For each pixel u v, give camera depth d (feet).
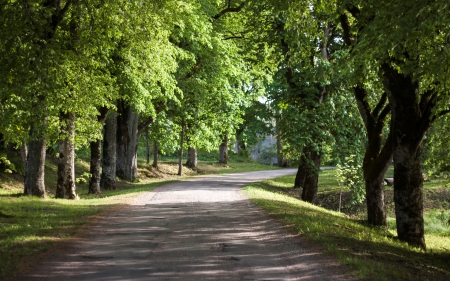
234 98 123.03
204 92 105.40
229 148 220.84
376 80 47.21
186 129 137.39
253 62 98.94
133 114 110.93
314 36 55.36
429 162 56.24
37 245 30.30
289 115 78.48
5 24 41.93
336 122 77.97
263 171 174.19
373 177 54.29
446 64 25.61
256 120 183.93
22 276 23.34
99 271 24.45
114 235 35.58
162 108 108.58
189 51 93.50
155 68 67.92
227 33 111.55
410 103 41.75
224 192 76.28
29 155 61.26
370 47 28.68
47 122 54.95
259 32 84.89
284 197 72.18
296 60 67.21
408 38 25.71
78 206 54.75
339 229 39.04
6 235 33.53
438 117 41.47
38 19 43.19
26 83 41.11
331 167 183.62
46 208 50.85
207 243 32.37
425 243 44.68
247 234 36.14
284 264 26.22
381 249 31.96
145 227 39.47
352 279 22.52
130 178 110.32
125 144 110.01
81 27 52.95
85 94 53.62
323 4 47.73
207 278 23.11
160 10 56.95
